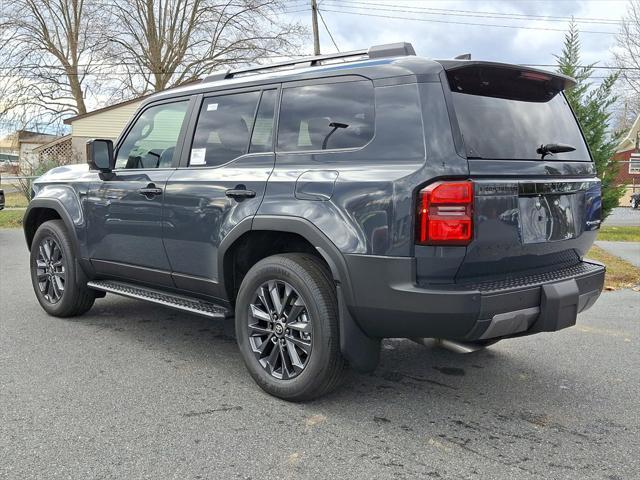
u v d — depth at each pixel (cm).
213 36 3028
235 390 367
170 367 407
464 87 314
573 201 357
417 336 307
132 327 506
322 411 338
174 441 297
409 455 287
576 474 271
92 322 521
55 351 438
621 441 306
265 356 362
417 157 296
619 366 427
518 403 355
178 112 435
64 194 507
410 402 354
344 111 334
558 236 343
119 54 2916
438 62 309
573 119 383
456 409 344
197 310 395
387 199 296
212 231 381
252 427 314
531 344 480
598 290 359
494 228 300
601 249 1044
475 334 296
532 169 323
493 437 309
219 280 382
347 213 311
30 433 303
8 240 1109
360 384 382
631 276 775
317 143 344
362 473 269
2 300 604
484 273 309
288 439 301
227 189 372
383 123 313
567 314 323
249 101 388
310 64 376
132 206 439
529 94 351
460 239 285
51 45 3039
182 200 400
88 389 364
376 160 311
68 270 506
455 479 265
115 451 285
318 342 327
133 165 463
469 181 289
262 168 363
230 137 393
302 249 373
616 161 1398
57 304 522
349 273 309
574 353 457
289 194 339
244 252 385
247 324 365
